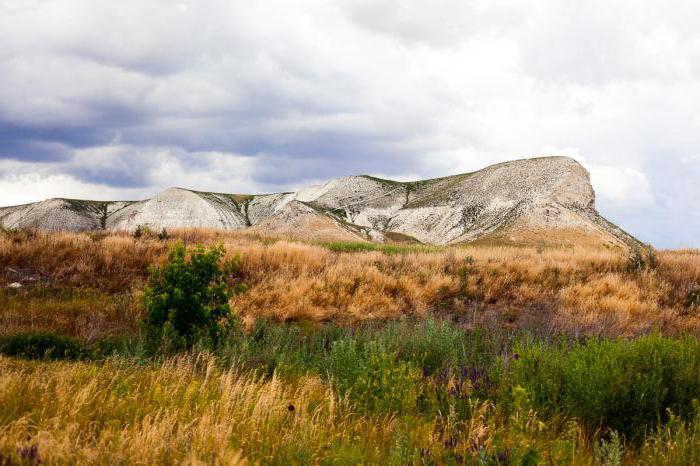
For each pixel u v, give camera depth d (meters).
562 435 3.64
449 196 151.75
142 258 14.44
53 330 8.56
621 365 4.57
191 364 6.31
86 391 3.90
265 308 11.23
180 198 166.75
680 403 4.16
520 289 13.13
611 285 12.88
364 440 3.54
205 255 8.44
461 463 2.98
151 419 3.63
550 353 5.34
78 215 179.50
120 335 8.70
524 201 113.69
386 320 11.09
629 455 3.52
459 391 4.70
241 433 3.39
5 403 3.69
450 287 13.20
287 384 5.50
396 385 4.69
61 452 2.76
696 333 9.58
